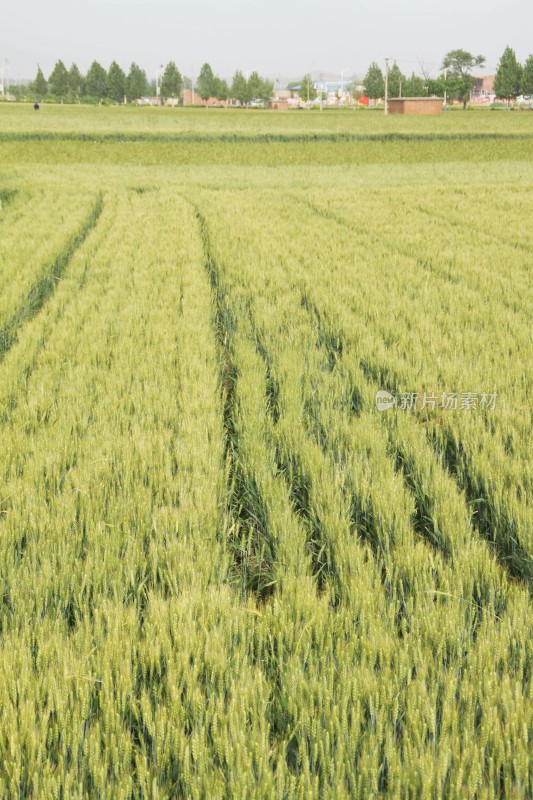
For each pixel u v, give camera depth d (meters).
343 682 2.69
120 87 159.62
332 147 52.47
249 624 3.23
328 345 8.00
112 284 11.12
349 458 4.87
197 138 56.09
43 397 6.16
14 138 53.97
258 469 4.80
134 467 4.81
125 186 28.31
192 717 2.64
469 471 4.91
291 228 16.97
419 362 6.85
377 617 3.11
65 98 162.38
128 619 3.15
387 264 12.42
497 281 11.03
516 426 5.48
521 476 4.64
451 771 2.32
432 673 2.80
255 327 8.50
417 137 57.19
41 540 3.86
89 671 2.80
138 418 5.92
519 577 3.90
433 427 5.64
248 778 2.29
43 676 2.78
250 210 20.61
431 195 24.33
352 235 16.03
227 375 7.64
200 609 3.29
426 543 4.24
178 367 7.27
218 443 5.27
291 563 3.70
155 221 18.48
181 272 12.02
